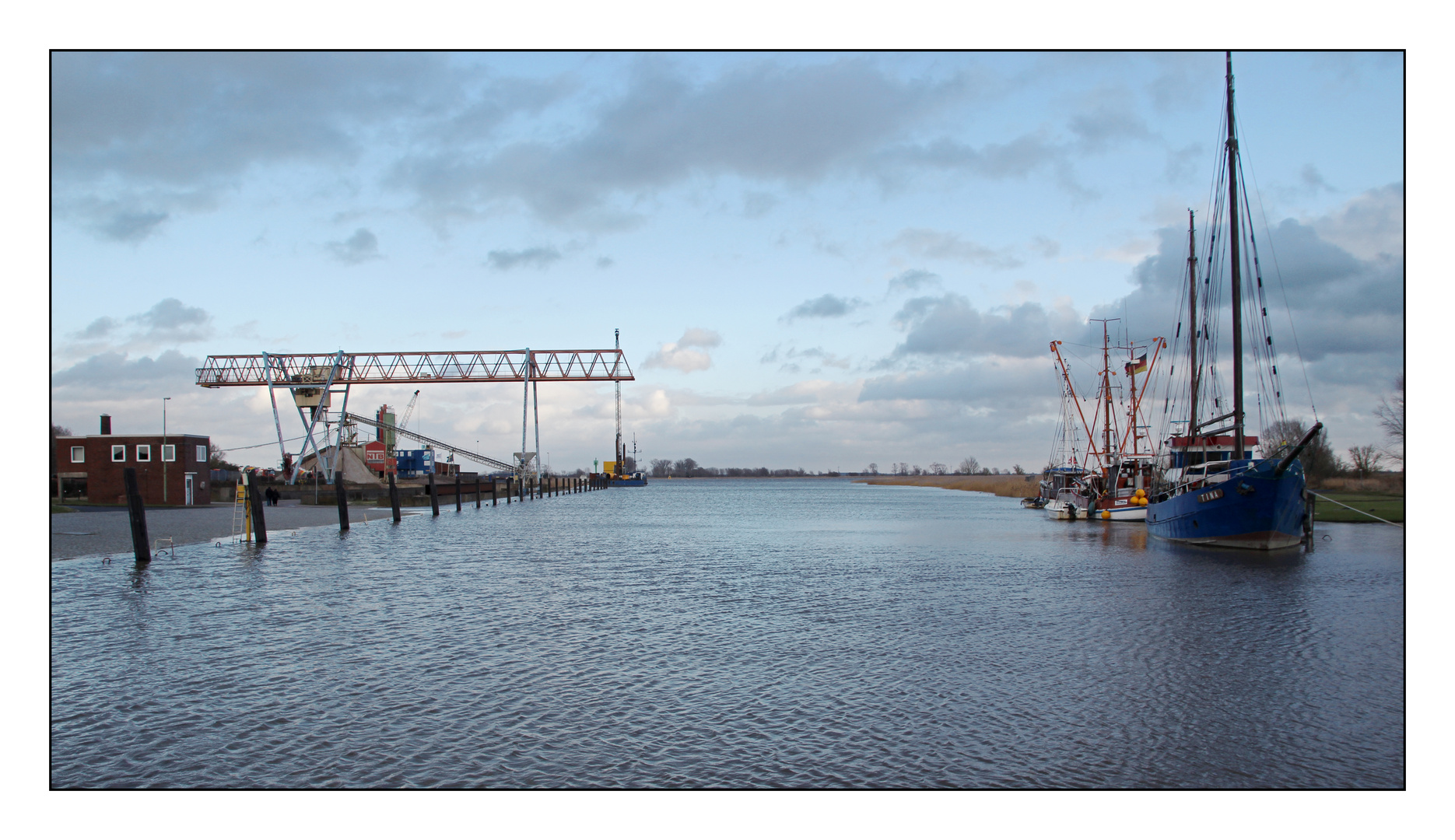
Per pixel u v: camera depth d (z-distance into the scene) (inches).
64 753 470.0
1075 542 1739.7
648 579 1167.0
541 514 3029.0
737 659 678.5
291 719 522.9
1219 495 1427.2
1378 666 648.4
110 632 765.3
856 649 712.4
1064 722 520.4
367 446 3848.4
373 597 973.8
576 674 628.7
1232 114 1384.1
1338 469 2780.5
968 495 5664.4
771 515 3078.2
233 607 893.8
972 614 880.3
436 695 572.7
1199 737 494.0
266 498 2942.9
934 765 455.2
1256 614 864.3
